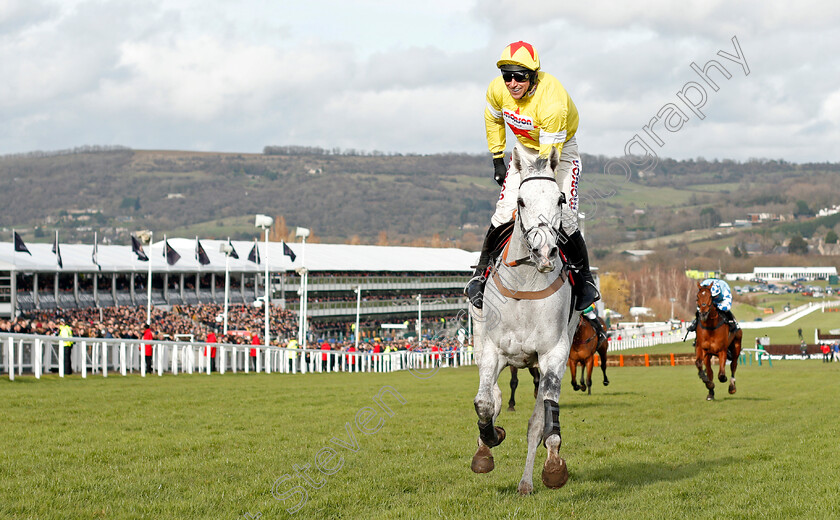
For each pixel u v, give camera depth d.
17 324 22.19
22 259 45.47
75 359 22.70
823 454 8.95
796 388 21.00
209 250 63.88
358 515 6.27
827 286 148.62
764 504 6.45
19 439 9.68
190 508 6.36
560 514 6.17
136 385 18.89
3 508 6.20
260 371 29.62
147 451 8.99
